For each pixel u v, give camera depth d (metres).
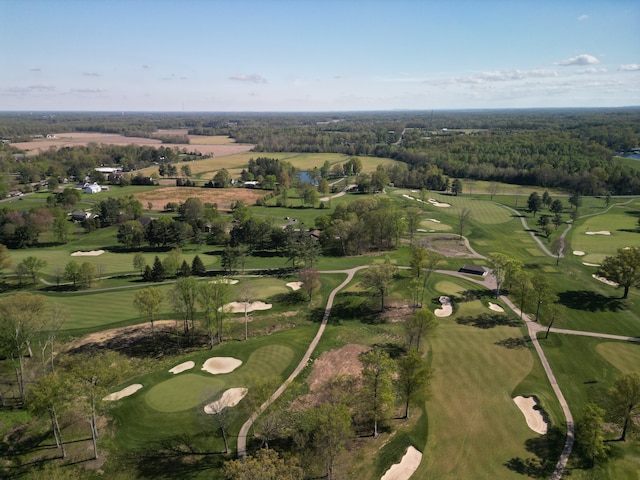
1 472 43.16
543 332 71.56
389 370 48.88
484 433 48.44
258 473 35.25
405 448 46.03
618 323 74.75
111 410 51.91
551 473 42.88
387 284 83.00
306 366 62.06
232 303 84.50
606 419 50.84
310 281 84.38
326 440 41.69
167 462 44.16
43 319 65.06
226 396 54.44
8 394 56.09
